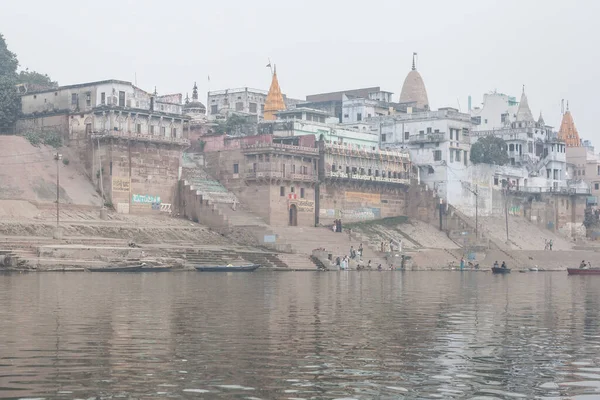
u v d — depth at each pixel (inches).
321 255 4220.0
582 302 2230.6
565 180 6747.1
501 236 5565.9
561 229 6343.5
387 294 2406.5
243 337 1374.3
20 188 4097.0
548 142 6653.5
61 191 4227.4
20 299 1963.6
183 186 4655.5
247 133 5408.5
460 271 4495.6
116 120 4421.8
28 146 4345.5
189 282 2765.7
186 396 954.1
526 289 2829.7
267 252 4205.2
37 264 3184.1
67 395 949.2
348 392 989.2
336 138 5531.5
